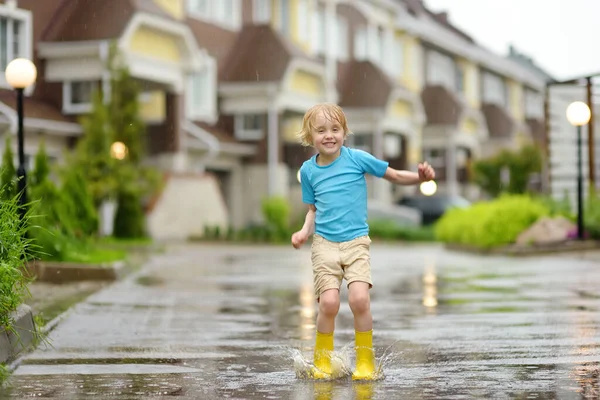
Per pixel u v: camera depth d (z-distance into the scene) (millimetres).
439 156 55250
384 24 50969
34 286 14148
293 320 10008
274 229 34625
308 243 34250
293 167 41594
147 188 29359
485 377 6258
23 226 7836
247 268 19688
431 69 56094
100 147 27844
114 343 8195
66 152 27828
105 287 14219
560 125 27609
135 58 30516
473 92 61188
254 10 41281
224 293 13430
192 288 14266
